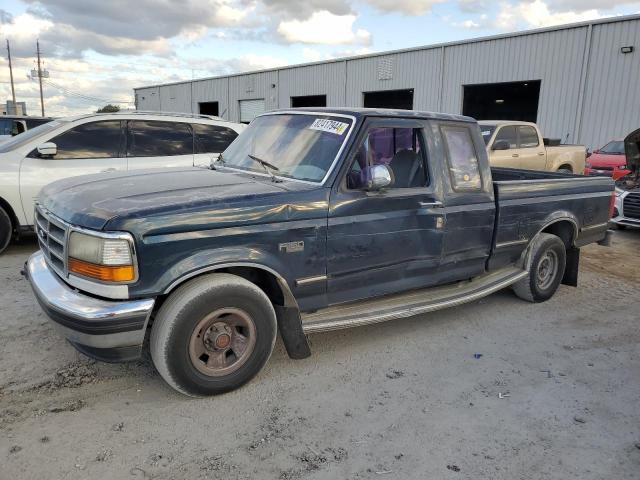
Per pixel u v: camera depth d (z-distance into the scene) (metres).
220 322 3.38
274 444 3.02
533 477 2.84
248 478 2.72
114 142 7.21
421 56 24.36
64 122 7.02
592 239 6.14
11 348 4.05
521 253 5.39
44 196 3.88
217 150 7.96
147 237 3.02
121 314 2.99
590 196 5.91
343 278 3.90
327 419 3.30
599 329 5.03
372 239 3.97
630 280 6.84
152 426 3.13
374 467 2.86
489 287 4.94
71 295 3.12
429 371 4.02
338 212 3.75
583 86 18.95
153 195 3.35
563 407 3.57
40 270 3.59
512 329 4.95
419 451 3.01
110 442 2.96
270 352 3.64
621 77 18.02
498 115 38.50
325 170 3.80
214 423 3.20
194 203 3.22
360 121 3.93
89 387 3.55
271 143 4.34
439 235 4.41
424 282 4.50
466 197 4.59
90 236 3.01
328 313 3.99
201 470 2.77
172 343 3.18
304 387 3.68
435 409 3.47
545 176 6.41
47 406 3.29
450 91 23.42
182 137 7.72
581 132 19.22
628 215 9.51
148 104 48.84
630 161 9.89
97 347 3.04
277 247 3.49
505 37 21.05
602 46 18.38
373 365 4.07
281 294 3.70
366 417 3.34
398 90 25.91
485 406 3.54
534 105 36.38
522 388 3.81
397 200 4.07
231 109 37.41
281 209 3.49
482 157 4.78
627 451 3.11
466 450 3.04
